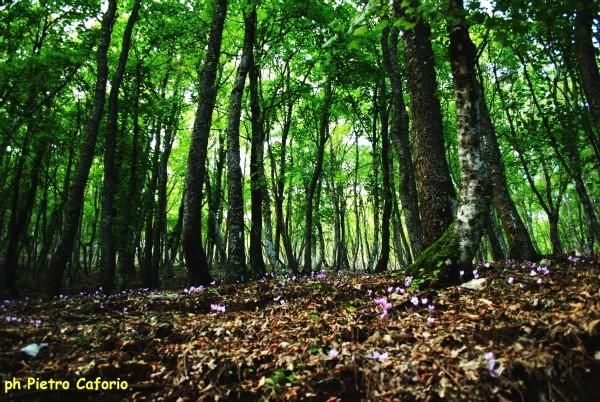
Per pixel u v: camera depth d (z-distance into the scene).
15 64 12.90
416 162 8.62
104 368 4.66
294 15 16.06
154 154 21.64
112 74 19.25
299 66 21.11
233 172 12.16
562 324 4.07
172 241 25.69
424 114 8.56
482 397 3.38
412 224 13.09
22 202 23.72
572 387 3.45
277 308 7.02
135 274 25.44
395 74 13.69
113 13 13.40
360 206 34.97
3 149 16.72
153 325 6.08
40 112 17.03
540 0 5.68
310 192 20.56
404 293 6.21
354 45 6.20
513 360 3.65
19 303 10.22
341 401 3.76
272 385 3.99
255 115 15.72
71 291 17.72
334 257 32.22
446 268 6.37
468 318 4.86
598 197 26.53
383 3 5.84
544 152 19.91
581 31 7.16
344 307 6.36
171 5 16.72
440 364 3.79
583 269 7.05
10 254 16.45
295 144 30.88
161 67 19.80
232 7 16.53
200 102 11.89
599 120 9.01
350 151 37.19
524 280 6.29
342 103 22.34
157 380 4.45
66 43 17.12
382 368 3.91
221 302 8.10
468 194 6.34
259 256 14.72
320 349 4.46
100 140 19.91
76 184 11.59
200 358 4.62
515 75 18.22
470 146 6.32
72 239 11.41
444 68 18.70
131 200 19.09
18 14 14.84
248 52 13.64
